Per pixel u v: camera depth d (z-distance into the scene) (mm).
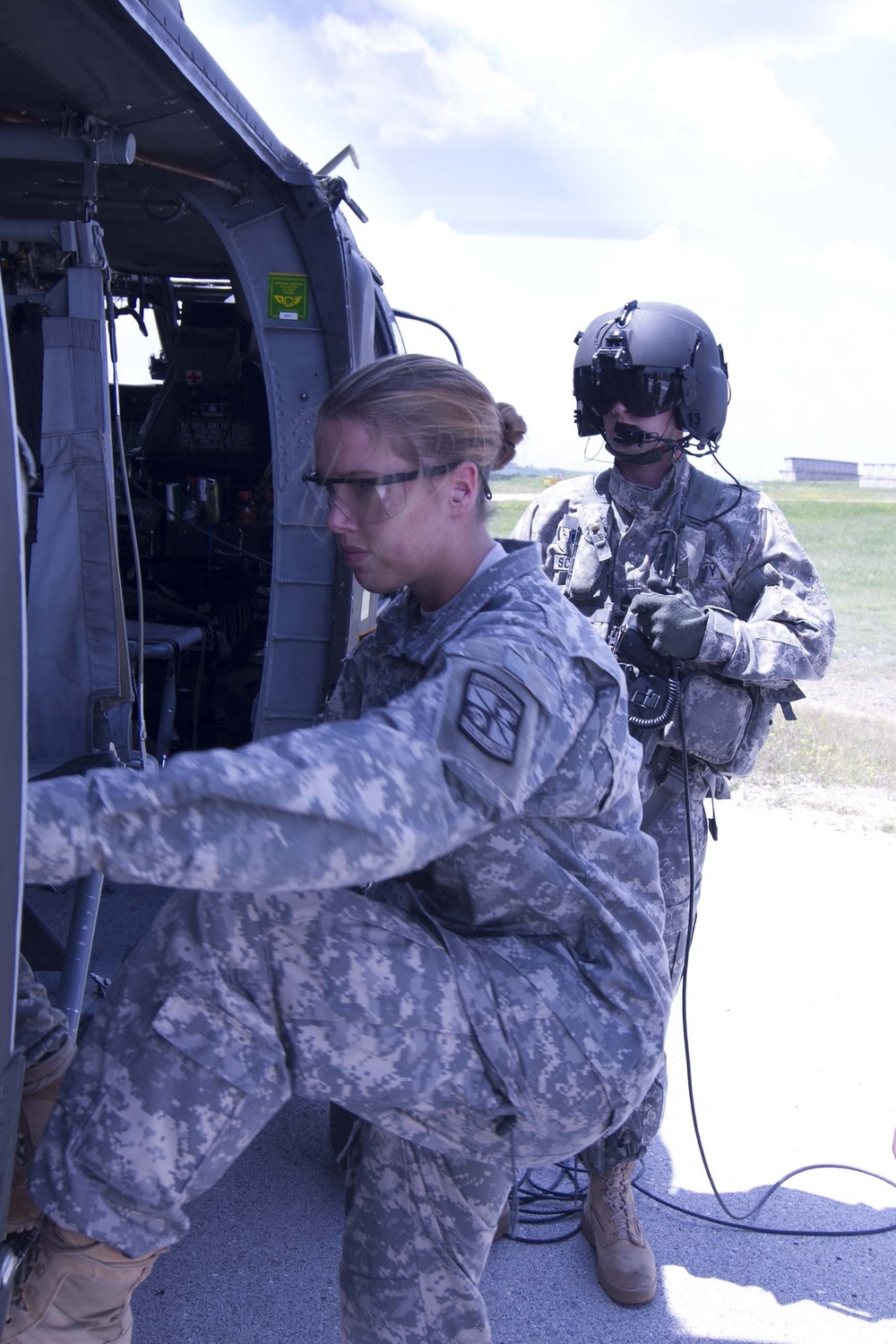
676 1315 2219
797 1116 2918
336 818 1063
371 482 1299
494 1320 2180
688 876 2326
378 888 1473
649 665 2207
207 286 5094
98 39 2346
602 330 2271
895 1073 3141
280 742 1108
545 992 1319
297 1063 1283
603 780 1303
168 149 3045
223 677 4488
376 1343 1490
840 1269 2371
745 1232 2480
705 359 2248
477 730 1150
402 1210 1471
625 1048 1333
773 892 4457
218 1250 2334
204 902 1272
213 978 1260
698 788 2318
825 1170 2709
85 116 2734
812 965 3787
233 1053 1255
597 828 1371
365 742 1107
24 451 1447
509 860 1303
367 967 1271
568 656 1277
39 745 2721
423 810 1106
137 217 3859
